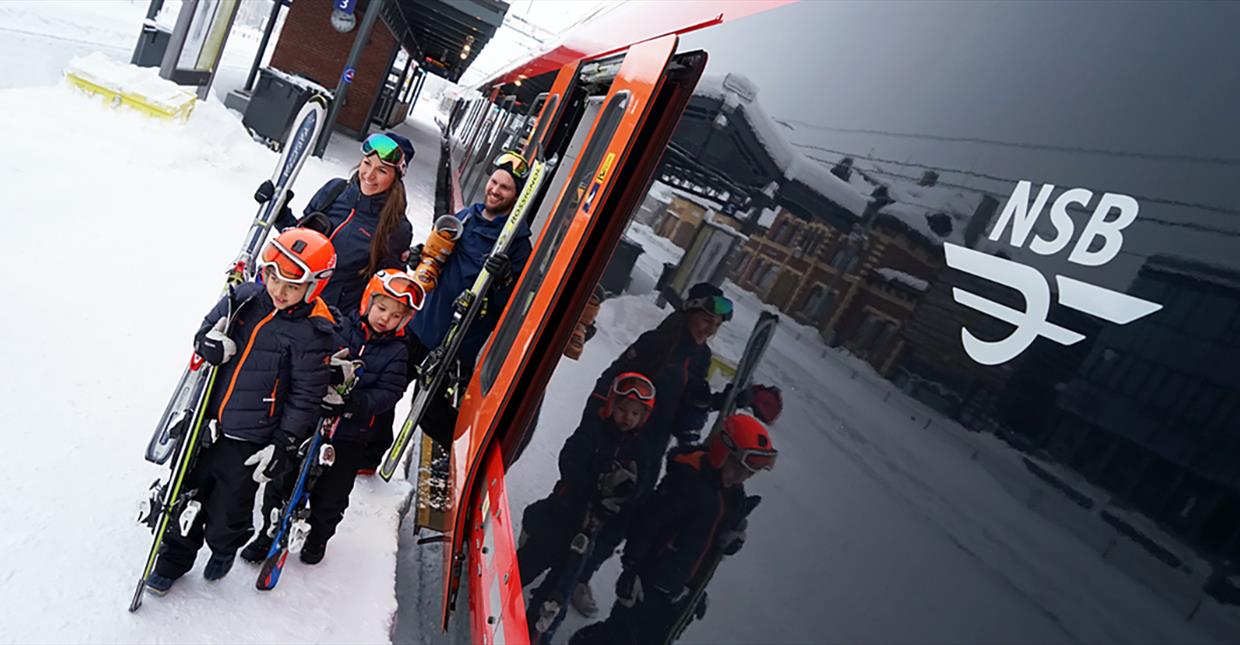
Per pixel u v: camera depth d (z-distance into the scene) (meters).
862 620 1.09
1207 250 0.90
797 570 1.25
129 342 4.22
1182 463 0.84
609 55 4.77
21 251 4.74
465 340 4.08
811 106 1.88
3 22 21.31
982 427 1.06
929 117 1.43
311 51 17.86
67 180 6.48
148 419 3.58
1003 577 0.96
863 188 1.53
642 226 2.66
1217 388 0.84
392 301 2.89
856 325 1.37
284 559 2.82
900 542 1.10
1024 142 1.20
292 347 2.42
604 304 2.69
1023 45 1.31
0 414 3.15
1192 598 0.79
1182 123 0.99
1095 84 1.14
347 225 3.69
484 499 3.11
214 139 9.86
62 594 2.40
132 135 8.63
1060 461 0.95
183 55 11.34
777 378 1.52
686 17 3.36
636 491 1.89
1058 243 1.07
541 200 4.45
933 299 1.23
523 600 2.26
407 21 22.03
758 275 1.77
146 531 2.84
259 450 2.51
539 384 3.03
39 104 8.39
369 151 3.60
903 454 1.16
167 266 5.54
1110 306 0.97
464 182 12.60
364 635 2.86
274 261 2.31
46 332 3.94
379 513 3.75
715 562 1.47
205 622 2.56
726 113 2.38
